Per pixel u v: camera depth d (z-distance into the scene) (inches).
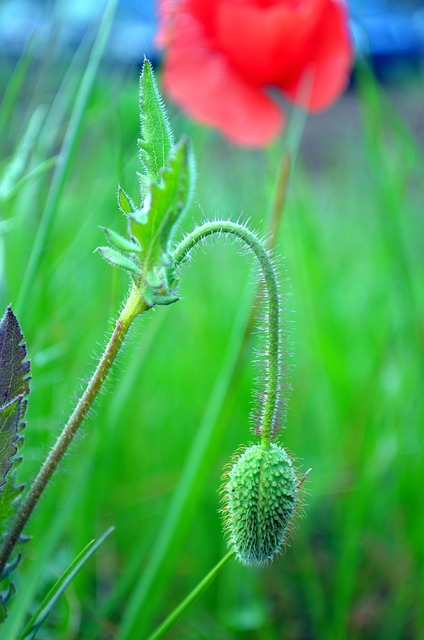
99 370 12.0
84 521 17.0
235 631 18.1
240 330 16.6
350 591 17.7
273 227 16.6
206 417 16.7
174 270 11.7
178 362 22.4
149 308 11.8
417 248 26.1
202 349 22.6
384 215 20.8
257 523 12.7
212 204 28.0
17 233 17.5
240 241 13.1
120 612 18.2
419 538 18.7
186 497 16.4
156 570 16.2
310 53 17.6
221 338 22.8
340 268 27.7
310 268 23.5
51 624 16.8
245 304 16.7
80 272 20.0
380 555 19.6
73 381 18.4
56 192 15.4
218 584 18.5
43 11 21.0
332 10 17.5
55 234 18.2
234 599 18.1
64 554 17.4
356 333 25.3
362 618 18.6
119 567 18.7
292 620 18.7
